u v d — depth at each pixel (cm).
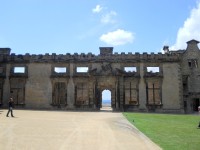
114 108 4972
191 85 5084
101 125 2192
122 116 3334
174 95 4953
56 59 5300
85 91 5166
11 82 5369
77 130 1836
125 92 5069
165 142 1433
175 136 1647
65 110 4956
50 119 2653
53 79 5247
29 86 5294
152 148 1270
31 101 5238
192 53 5147
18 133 1625
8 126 1947
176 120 2880
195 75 5084
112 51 5231
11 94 5331
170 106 4925
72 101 5131
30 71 5338
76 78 5181
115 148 1266
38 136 1534
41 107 5200
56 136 1553
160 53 5100
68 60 5262
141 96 5009
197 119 3058
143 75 5066
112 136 1620
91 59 5200
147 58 5103
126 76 5078
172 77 5006
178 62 5034
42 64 5334
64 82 5241
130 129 1980
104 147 1283
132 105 4991
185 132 1839
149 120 2805
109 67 5103
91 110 5003
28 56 5378
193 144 1377
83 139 1484
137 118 3045
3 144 1284
